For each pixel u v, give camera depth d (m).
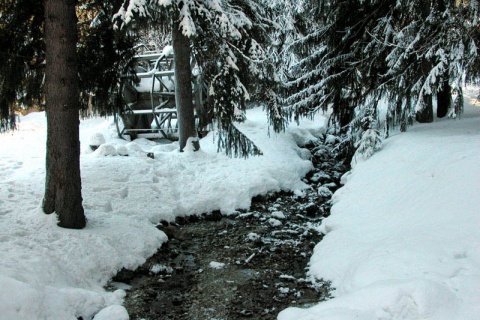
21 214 5.81
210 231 7.22
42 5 6.61
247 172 9.10
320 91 10.99
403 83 8.99
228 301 4.80
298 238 6.82
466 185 5.55
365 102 10.95
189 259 6.09
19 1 6.54
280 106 9.80
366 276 4.22
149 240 6.16
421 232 4.95
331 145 12.53
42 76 7.41
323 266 5.32
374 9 10.17
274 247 6.46
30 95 7.51
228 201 8.12
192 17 7.82
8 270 3.94
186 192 8.20
